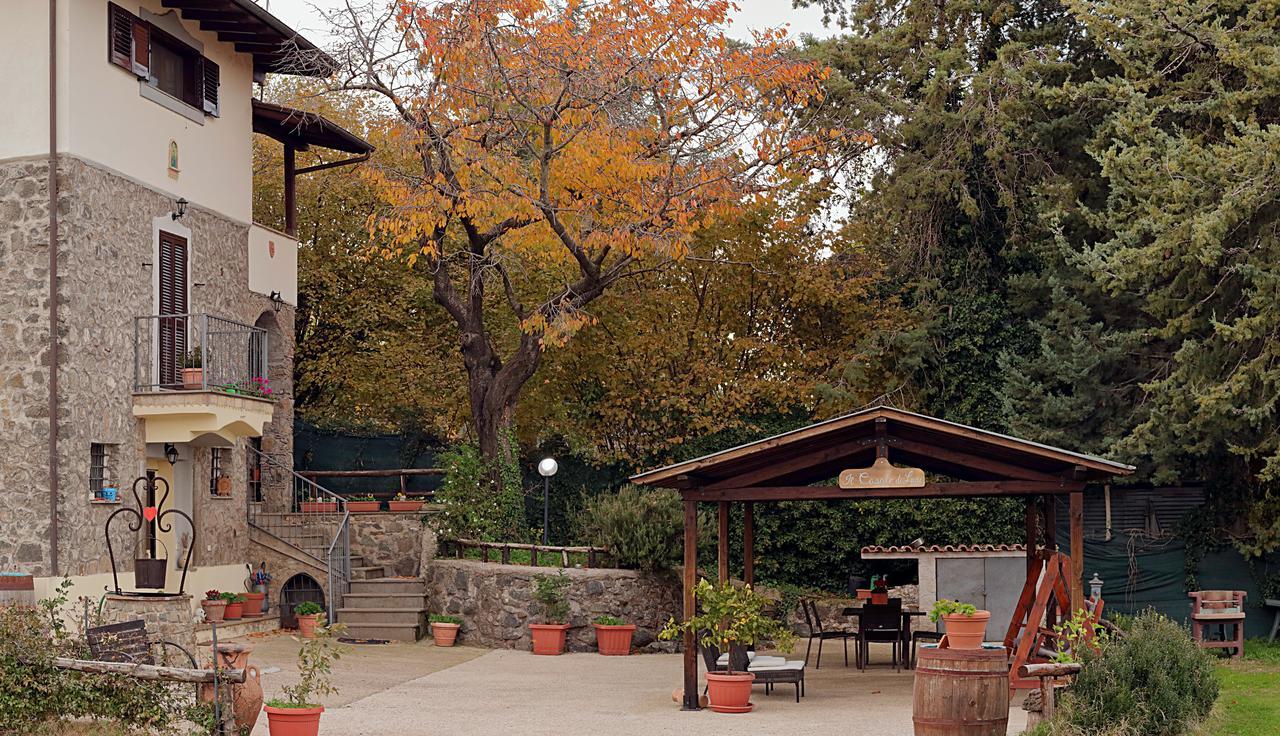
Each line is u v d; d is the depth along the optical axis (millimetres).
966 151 22531
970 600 19312
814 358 24422
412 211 19828
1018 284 22812
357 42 19312
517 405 24828
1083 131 22219
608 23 20062
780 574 23375
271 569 20344
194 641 14289
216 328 19625
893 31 23953
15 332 16141
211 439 18719
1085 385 21547
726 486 14070
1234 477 21125
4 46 16422
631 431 24375
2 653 10734
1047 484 13320
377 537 21438
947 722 10547
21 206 16219
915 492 13492
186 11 18797
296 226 24453
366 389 26859
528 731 12000
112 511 16906
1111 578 21734
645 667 17469
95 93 16719
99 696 10609
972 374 23266
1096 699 10883
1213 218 17188
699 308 25000
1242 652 18531
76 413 16141
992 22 23531
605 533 20172
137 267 17609
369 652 18188
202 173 19438
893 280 24203
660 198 20344
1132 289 21516
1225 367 19000
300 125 21703
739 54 20969
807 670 17391
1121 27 20062
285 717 10438
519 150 21953
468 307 22688
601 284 21281
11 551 15883
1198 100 19891
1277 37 18609
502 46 19688
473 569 19828
